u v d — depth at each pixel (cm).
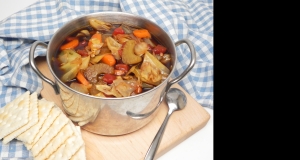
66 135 67
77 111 67
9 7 94
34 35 83
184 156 72
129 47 69
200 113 76
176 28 87
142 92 65
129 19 75
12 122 69
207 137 75
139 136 72
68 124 69
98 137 72
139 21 75
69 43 71
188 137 75
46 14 88
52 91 77
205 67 83
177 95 77
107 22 76
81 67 66
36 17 87
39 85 79
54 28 84
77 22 73
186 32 87
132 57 68
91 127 70
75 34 73
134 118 67
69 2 89
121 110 64
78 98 62
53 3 89
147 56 68
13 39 84
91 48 69
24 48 83
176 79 68
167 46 71
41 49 80
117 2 90
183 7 94
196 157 72
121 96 63
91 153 69
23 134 67
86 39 72
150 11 87
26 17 86
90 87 64
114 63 67
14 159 69
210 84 83
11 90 78
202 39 88
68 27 72
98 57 67
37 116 69
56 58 69
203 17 94
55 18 87
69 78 65
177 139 72
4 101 77
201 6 97
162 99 71
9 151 69
